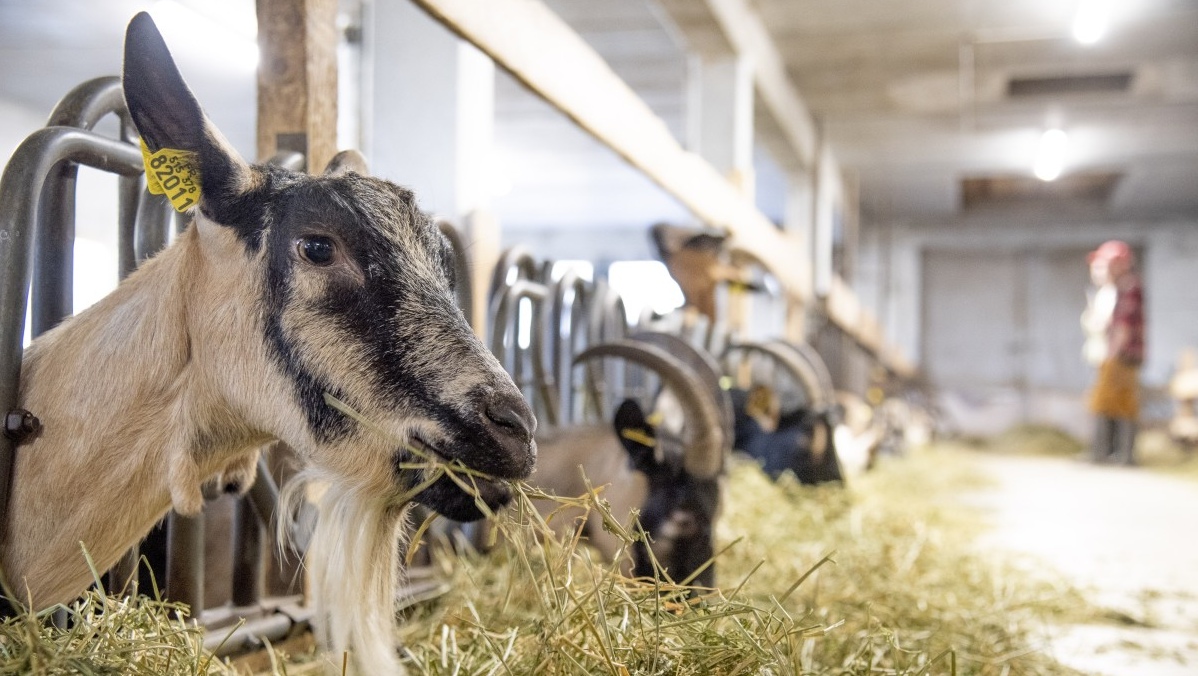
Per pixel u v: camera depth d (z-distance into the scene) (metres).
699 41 3.31
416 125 2.15
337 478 0.77
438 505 0.76
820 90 4.85
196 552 1.00
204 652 0.95
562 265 2.02
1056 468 5.13
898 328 8.51
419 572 1.35
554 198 7.18
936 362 8.69
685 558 1.30
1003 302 8.56
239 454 0.85
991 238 8.40
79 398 0.80
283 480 1.08
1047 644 1.36
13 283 0.80
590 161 6.02
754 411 2.44
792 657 0.89
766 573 1.59
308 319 0.75
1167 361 7.98
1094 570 2.09
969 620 1.43
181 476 0.78
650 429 1.33
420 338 0.75
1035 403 8.14
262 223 0.77
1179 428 5.96
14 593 0.79
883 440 4.63
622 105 1.87
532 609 1.17
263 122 1.05
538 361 1.80
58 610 0.82
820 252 5.22
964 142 5.83
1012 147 5.92
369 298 0.75
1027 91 4.94
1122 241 8.20
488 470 0.73
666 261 2.75
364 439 0.75
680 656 0.86
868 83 4.72
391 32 2.17
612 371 2.20
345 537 0.78
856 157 6.20
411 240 0.79
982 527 2.65
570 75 1.60
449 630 1.11
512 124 5.13
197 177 0.76
